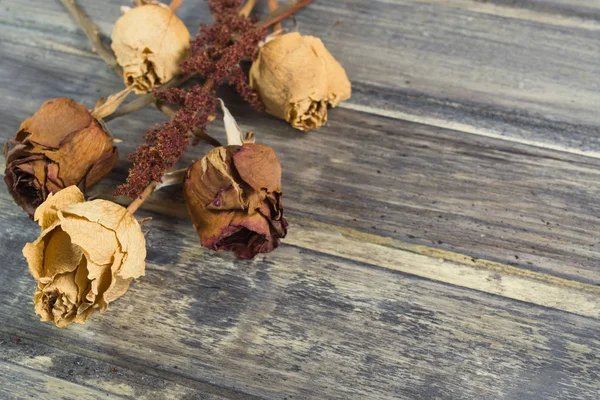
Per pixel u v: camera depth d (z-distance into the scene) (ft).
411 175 1.67
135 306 1.55
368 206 1.64
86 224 1.43
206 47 1.66
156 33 1.62
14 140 1.53
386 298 1.56
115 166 1.65
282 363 1.52
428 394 1.50
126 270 1.45
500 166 1.68
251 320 1.54
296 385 1.51
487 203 1.64
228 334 1.53
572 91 1.76
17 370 1.51
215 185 1.49
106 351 1.52
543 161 1.69
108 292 1.44
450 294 1.57
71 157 1.52
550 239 1.61
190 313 1.55
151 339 1.53
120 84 1.75
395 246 1.60
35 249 1.44
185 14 1.83
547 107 1.74
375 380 1.51
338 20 1.84
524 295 1.57
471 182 1.66
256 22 1.77
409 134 1.71
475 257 1.60
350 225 1.62
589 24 1.85
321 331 1.54
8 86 1.74
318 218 1.62
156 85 1.66
